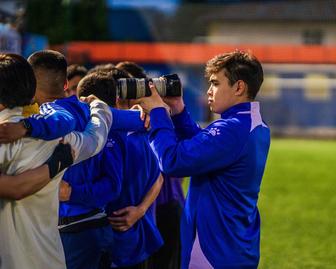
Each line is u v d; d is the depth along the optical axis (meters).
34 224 4.73
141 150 6.59
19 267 4.66
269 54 55.62
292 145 40.44
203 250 5.55
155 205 7.58
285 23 77.25
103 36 64.94
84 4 64.25
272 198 19.33
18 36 20.17
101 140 5.07
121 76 7.15
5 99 4.64
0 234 4.65
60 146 4.76
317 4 78.44
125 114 5.57
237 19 76.12
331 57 55.25
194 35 72.81
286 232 14.36
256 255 5.69
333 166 28.36
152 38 69.88
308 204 18.31
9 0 47.78
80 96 6.50
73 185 5.91
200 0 78.31
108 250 6.27
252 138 5.51
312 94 55.12
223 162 5.45
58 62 5.95
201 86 54.34
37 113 4.86
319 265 11.43
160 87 5.77
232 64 5.61
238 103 5.65
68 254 6.03
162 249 8.06
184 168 5.41
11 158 4.60
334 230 14.63
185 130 6.15
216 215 5.54
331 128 54.62
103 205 6.09
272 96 55.34
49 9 62.03
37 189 4.63
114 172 6.07
